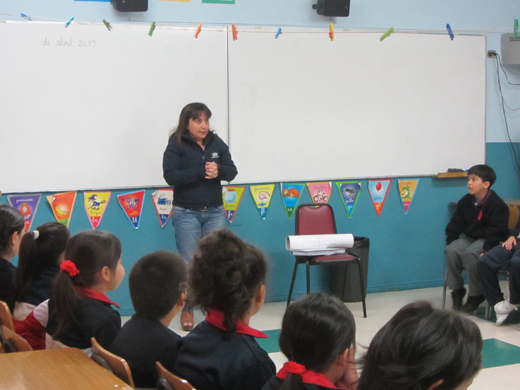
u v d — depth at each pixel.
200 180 3.54
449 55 4.43
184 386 1.19
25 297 2.10
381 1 4.31
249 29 3.98
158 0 3.88
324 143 4.19
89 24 3.70
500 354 3.03
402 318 0.95
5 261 2.29
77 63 3.70
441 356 0.87
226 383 1.38
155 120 3.86
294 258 4.21
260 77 4.02
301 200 4.18
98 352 1.48
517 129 4.76
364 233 4.36
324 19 4.20
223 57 3.94
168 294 1.62
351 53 4.20
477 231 3.94
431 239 4.53
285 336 1.18
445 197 4.54
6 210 2.33
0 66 3.57
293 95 4.10
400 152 4.37
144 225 3.90
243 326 1.46
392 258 4.45
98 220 3.81
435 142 4.45
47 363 1.47
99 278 1.83
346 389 1.20
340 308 1.18
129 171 3.84
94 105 3.75
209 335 1.43
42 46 3.63
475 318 3.75
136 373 1.56
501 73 4.66
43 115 3.67
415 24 4.41
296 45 4.08
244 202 4.07
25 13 3.65
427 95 4.40
